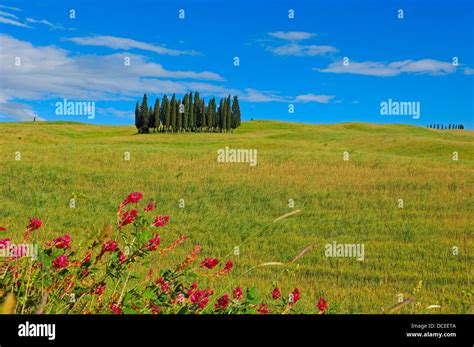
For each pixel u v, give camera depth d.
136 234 3.12
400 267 13.33
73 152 38.28
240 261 13.15
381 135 76.00
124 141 64.31
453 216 21.14
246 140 64.50
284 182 29.16
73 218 18.28
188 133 95.19
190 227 18.50
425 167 34.34
